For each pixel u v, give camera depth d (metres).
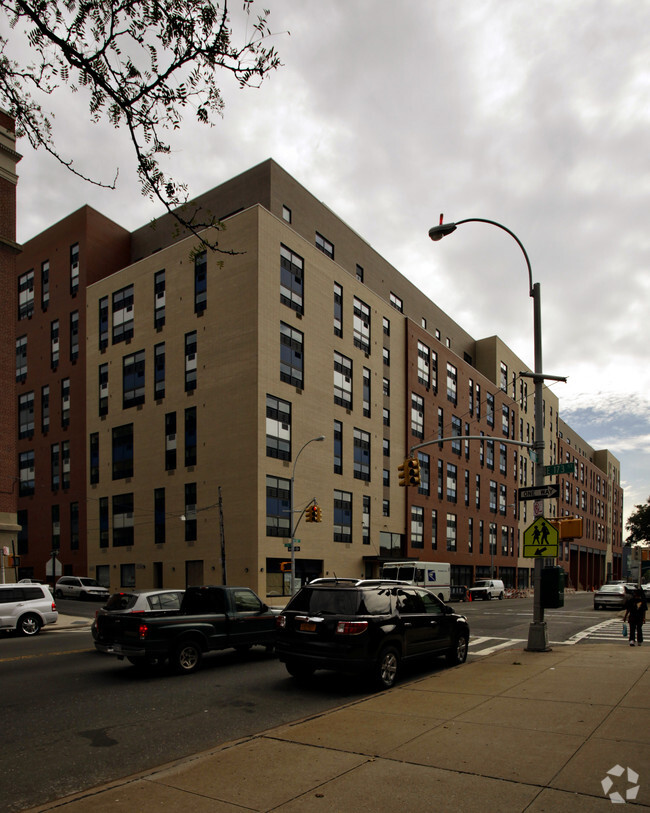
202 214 42.97
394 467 51.66
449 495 60.81
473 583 64.56
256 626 13.77
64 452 50.84
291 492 35.16
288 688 10.70
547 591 14.80
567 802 5.02
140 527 42.88
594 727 7.23
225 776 5.82
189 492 39.88
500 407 75.25
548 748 6.44
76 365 50.62
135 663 13.15
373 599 10.84
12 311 28.95
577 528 15.23
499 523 71.94
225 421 38.47
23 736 7.77
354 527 45.31
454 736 7.00
